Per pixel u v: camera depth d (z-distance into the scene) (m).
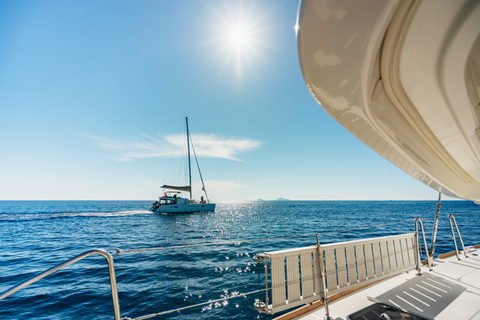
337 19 0.72
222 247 14.79
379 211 54.44
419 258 3.67
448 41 0.77
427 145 1.36
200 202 44.72
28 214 55.12
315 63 0.86
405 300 2.77
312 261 2.61
